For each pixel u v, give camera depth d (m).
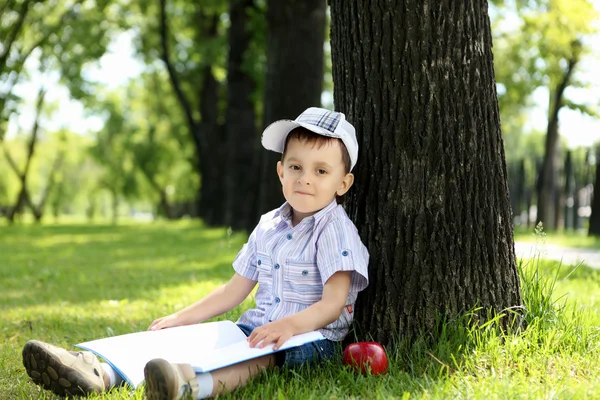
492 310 3.48
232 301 3.53
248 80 18.92
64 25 24.52
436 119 3.45
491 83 3.60
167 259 10.93
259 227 3.52
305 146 3.25
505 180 3.65
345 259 3.17
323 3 11.98
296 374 2.99
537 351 3.32
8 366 3.65
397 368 3.13
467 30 3.49
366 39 3.56
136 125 41.44
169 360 2.97
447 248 3.43
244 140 18.95
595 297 5.56
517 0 12.08
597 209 15.50
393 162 3.48
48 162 49.38
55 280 8.21
